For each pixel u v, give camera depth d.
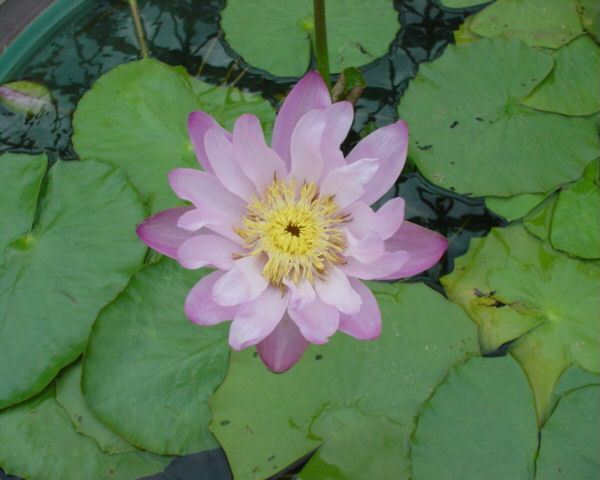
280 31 0.57
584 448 0.44
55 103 0.56
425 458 0.44
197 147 0.44
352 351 0.46
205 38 0.59
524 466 0.44
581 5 0.58
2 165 0.51
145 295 0.47
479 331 0.48
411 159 0.53
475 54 0.56
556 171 0.52
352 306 0.41
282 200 0.44
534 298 0.48
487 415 0.45
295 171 0.44
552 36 0.57
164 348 0.47
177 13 0.60
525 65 0.55
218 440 0.45
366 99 0.56
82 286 0.48
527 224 0.50
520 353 0.47
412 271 0.44
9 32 0.59
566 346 0.47
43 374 0.46
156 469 0.45
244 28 0.57
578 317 0.48
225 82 0.57
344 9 0.58
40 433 0.46
